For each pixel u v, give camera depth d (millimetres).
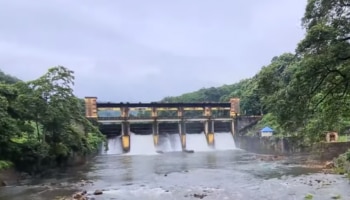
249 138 96062
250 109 117875
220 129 110500
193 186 37438
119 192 34719
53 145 53094
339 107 21391
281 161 61000
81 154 65000
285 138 74000
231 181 40250
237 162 63781
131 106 100000
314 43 17875
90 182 42219
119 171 54000
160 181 42062
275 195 30453
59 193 34562
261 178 41844
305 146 65875
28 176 44719
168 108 103688
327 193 29719
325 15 18719
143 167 59656
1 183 38812
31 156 45031
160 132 105375
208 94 180000
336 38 17219
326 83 19188
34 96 48938
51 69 51781
